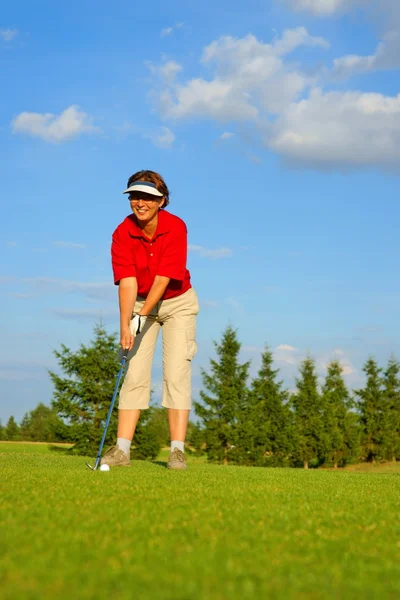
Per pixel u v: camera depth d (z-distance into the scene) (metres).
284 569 1.71
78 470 4.51
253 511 2.68
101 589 1.45
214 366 37.53
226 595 1.44
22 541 1.94
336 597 1.46
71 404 33.62
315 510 2.80
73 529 2.15
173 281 5.68
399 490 3.95
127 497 2.96
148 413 35.88
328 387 49.22
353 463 44.22
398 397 44.75
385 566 1.80
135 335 5.42
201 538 2.08
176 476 4.32
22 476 3.79
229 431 36.47
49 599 1.37
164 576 1.58
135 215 5.56
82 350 34.22
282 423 40.06
